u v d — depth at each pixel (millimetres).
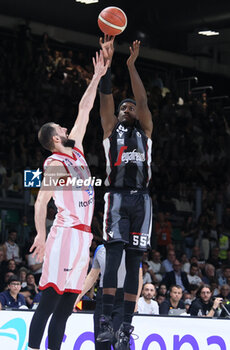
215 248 17422
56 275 4770
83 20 22109
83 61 24547
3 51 21906
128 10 19578
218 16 19578
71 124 20797
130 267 5246
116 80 24969
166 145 22906
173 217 19344
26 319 6918
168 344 7344
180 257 17188
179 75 27812
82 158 5066
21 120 19672
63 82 22188
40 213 4785
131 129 5387
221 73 28047
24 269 12156
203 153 24406
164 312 10305
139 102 5465
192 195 20500
